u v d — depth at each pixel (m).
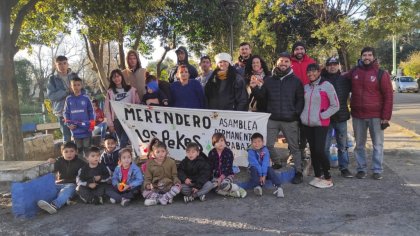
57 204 5.68
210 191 6.32
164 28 19.92
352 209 5.39
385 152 9.20
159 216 5.30
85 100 7.60
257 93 6.85
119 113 7.13
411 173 7.30
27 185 5.44
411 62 48.69
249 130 6.85
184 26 19.11
